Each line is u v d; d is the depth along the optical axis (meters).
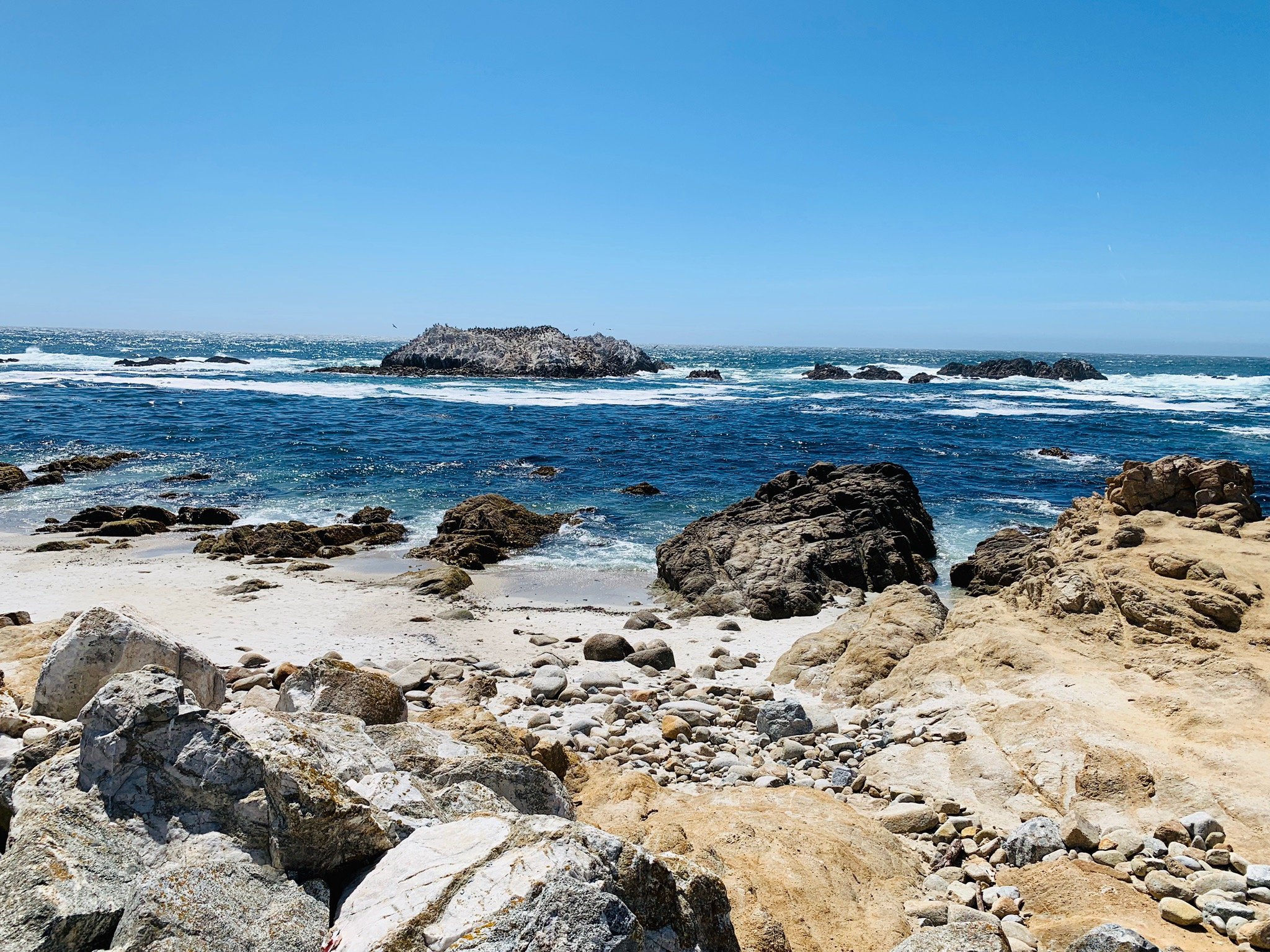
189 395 51.97
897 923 5.20
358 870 3.90
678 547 19.91
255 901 3.64
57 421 39.38
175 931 3.42
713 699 11.08
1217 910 5.27
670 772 8.48
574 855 3.54
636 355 95.44
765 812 6.59
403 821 4.11
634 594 18.56
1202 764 7.11
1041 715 8.30
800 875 5.46
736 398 63.56
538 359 84.88
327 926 3.61
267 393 55.69
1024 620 11.09
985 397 66.12
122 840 3.83
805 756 8.79
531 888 3.36
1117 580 10.66
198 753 4.01
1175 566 10.61
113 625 6.73
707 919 3.96
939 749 8.27
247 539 21.28
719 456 36.25
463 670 12.04
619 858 3.67
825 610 17.16
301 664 12.26
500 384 72.19
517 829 3.77
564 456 35.31
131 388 55.38
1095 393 71.19
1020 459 36.47
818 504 21.50
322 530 22.12
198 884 3.60
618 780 7.11
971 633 11.02
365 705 6.98
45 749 4.55
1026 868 6.02
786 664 12.28
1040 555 12.63
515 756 5.46
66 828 3.79
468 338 90.19
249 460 32.34
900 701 9.98
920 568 19.80
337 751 4.84
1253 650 9.16
